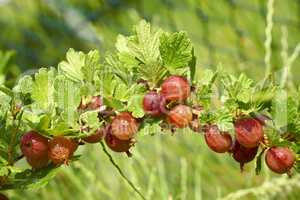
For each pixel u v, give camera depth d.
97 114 0.53
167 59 0.53
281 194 1.08
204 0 1.92
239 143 0.55
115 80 0.53
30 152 0.53
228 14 1.89
